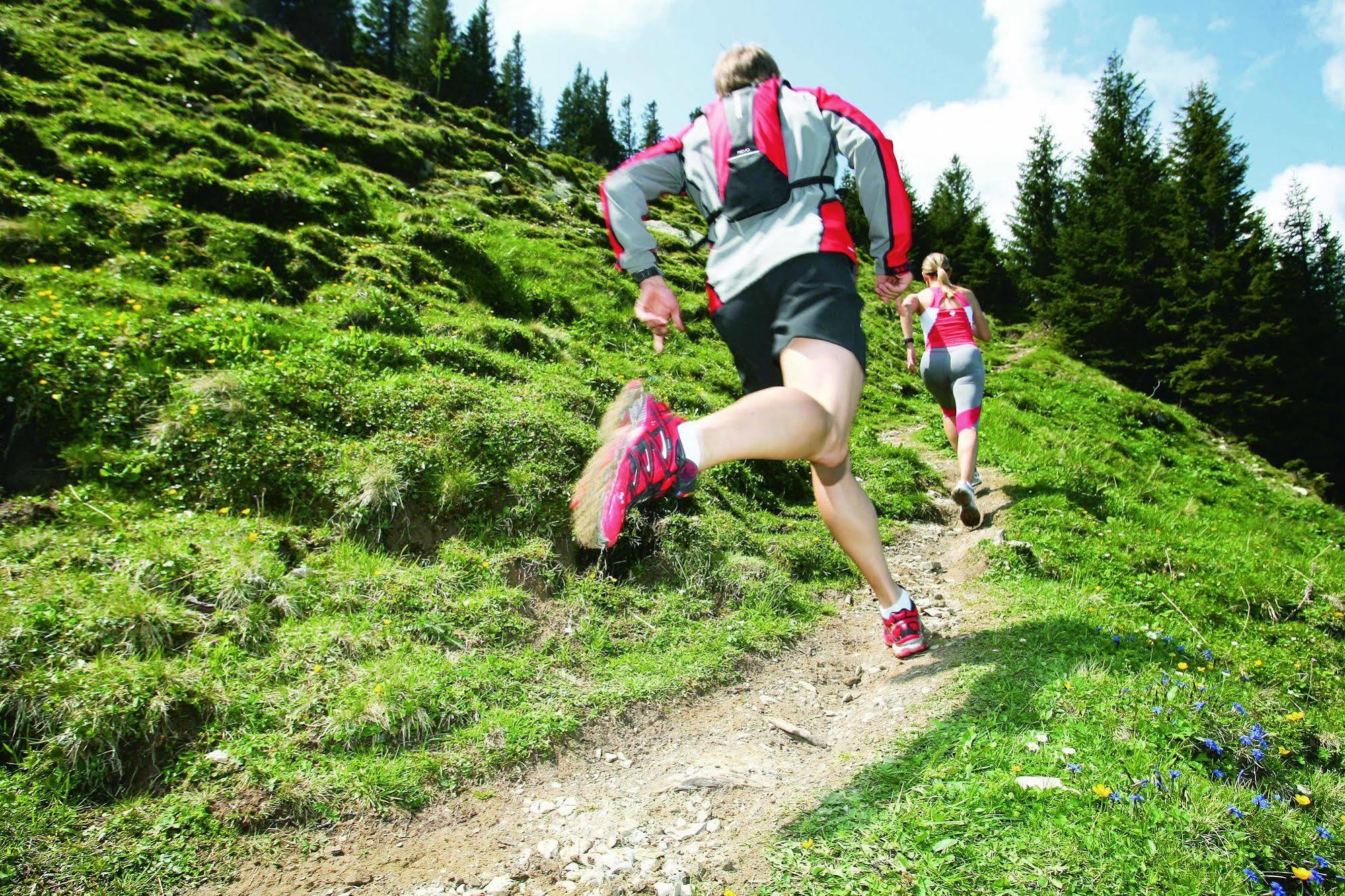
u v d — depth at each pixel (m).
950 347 6.23
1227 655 4.00
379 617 3.60
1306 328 29.95
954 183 51.25
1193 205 34.03
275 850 2.45
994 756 2.66
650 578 4.51
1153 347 30.84
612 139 80.06
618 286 11.68
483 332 7.32
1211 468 12.12
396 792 2.71
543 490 4.65
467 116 18.33
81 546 3.60
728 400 9.14
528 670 3.48
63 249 6.71
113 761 2.64
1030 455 8.33
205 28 15.99
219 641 3.22
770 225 2.25
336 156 12.83
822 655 4.11
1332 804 2.63
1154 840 2.26
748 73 2.43
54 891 2.22
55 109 9.73
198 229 7.56
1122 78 43.06
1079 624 3.81
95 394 4.49
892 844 2.28
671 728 3.33
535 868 2.40
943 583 5.08
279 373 4.91
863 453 7.73
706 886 2.24
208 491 4.19
